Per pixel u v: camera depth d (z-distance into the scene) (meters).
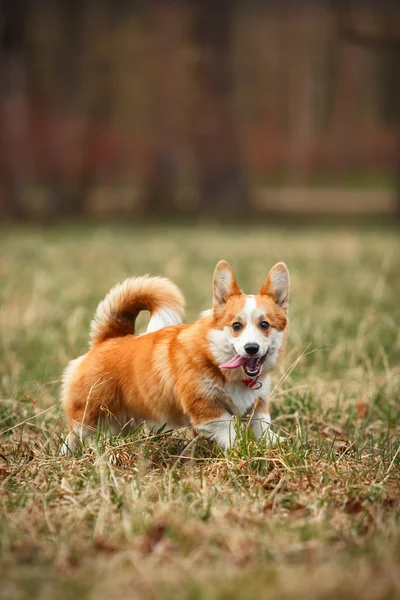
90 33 35.78
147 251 19.73
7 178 35.25
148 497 4.93
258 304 5.80
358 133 50.56
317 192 50.62
